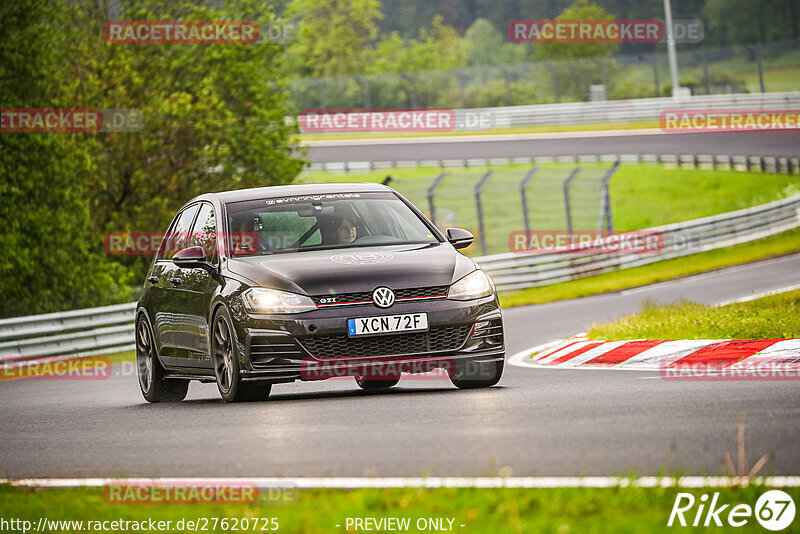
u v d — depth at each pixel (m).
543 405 26.73
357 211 34.62
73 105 103.94
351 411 27.56
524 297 99.31
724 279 89.94
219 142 118.38
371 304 30.41
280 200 34.97
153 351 37.72
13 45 91.38
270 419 27.11
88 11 117.31
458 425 24.12
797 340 36.53
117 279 97.62
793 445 19.80
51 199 90.81
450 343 30.84
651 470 18.27
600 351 41.66
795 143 179.38
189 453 22.88
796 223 130.62
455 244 34.31
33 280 89.19
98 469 21.92
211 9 123.94
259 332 30.38
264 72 125.94
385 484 18.06
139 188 116.69
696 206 162.62
